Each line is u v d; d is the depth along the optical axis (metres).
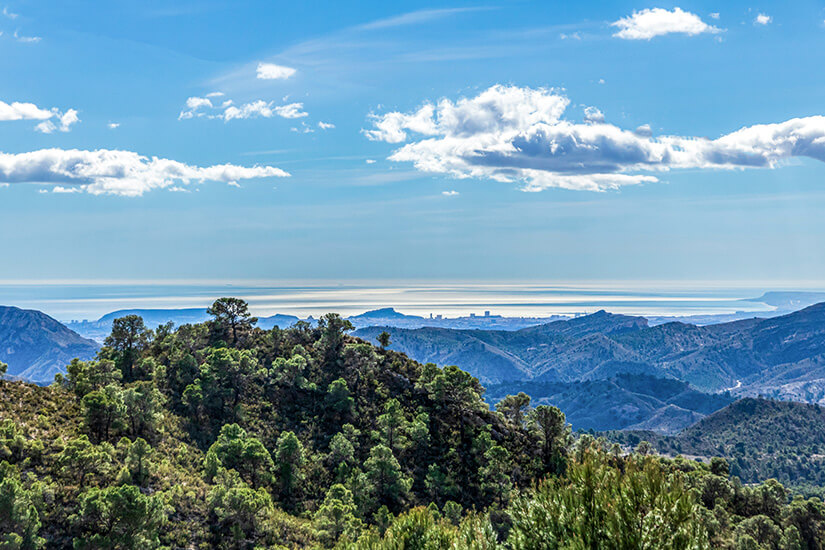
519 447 110.94
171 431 88.38
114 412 74.94
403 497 88.88
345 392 112.62
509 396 125.19
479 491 94.50
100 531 52.12
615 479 18.78
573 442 109.56
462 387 116.56
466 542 22.97
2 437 60.06
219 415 101.25
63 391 84.44
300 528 70.19
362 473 86.50
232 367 110.00
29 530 47.81
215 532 62.28
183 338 126.62
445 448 105.69
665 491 17.92
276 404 110.62
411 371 133.00
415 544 25.42
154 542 53.66
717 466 129.62
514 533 20.19
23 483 55.00
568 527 18.89
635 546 17.14
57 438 67.19
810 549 100.00
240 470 82.50
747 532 94.62
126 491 52.09
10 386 77.56
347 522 68.12
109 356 108.62
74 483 58.72
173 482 68.19
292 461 88.25
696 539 17.16
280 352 131.62
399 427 105.81
